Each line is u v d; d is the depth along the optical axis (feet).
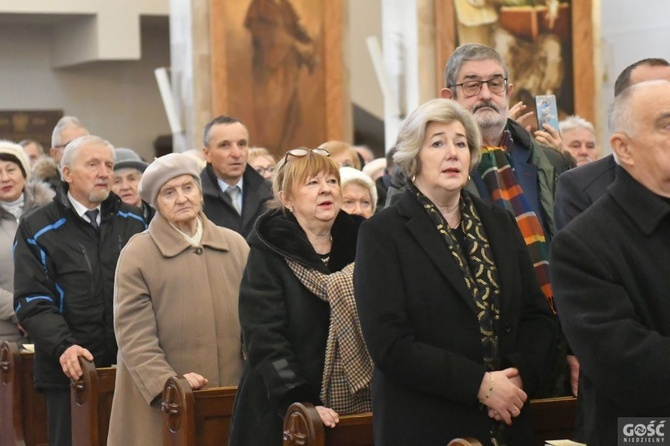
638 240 11.23
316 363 15.30
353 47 58.65
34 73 57.21
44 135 57.47
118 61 58.59
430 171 13.28
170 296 18.19
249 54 43.06
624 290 11.08
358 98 58.85
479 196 15.28
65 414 20.81
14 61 56.80
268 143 43.52
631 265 11.18
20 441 22.52
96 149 21.54
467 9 42.96
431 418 12.77
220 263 18.67
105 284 21.34
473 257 13.25
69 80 57.82
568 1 44.19
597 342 10.90
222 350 18.38
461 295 12.89
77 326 21.07
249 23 43.01
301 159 15.87
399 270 13.01
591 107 44.50
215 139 25.21
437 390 12.60
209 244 18.63
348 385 15.15
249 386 15.47
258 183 25.54
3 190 25.79
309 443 14.05
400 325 12.81
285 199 15.96
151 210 23.77
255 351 15.15
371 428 14.60
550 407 14.60
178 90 43.78
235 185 25.44
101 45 52.70
